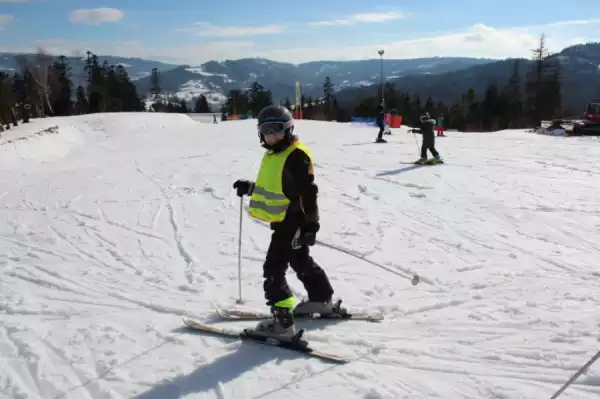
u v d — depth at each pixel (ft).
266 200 10.75
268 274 11.07
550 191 29.04
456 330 11.87
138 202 26.86
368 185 31.24
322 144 56.08
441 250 18.63
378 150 50.03
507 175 34.45
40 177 35.63
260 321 12.41
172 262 17.33
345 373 9.96
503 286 14.83
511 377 9.78
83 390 9.48
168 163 42.01
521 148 51.11
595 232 20.84
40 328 11.89
